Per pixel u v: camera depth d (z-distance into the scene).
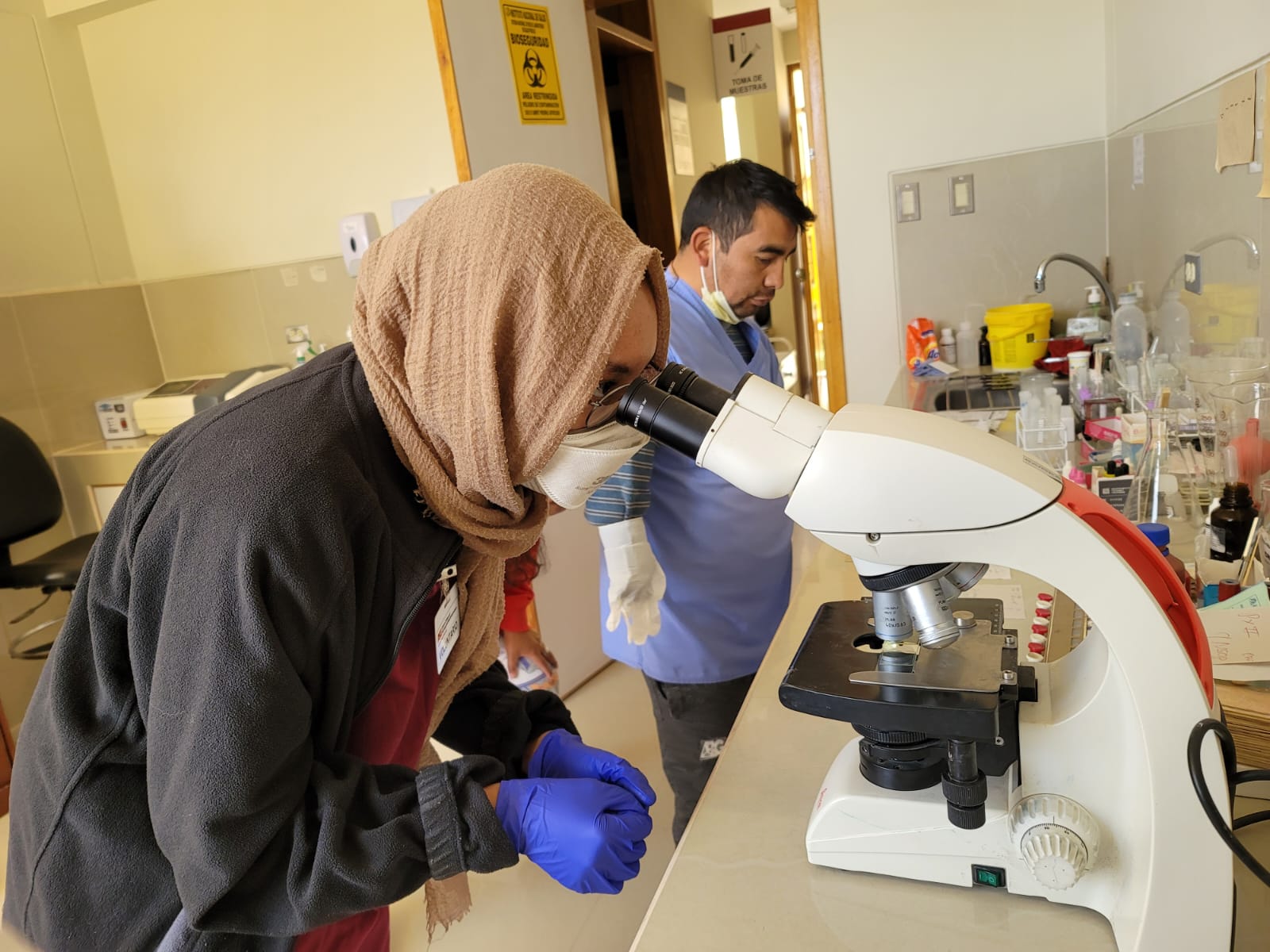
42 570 2.93
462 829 0.77
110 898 0.83
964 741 0.74
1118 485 1.61
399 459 0.82
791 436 0.71
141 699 0.80
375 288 0.81
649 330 0.81
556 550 2.99
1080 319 2.84
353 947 0.97
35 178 3.42
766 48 5.27
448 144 3.04
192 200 3.54
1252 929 0.72
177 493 0.75
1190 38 1.90
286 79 3.21
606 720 2.85
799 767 0.98
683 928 0.78
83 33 3.49
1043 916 0.75
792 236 1.73
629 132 4.27
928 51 2.96
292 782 0.75
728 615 1.67
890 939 0.74
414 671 0.95
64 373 3.53
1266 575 1.13
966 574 0.76
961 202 3.06
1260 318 1.56
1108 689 0.73
